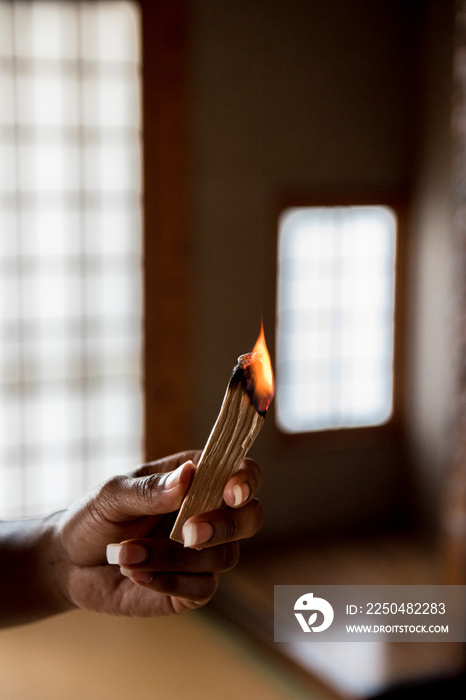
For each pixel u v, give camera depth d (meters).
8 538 0.90
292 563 4.31
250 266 4.37
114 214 4.21
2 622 0.88
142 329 4.25
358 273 4.93
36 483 4.28
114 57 4.10
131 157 4.20
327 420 4.93
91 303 4.24
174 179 4.12
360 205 4.63
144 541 0.71
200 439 4.35
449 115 4.45
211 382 4.34
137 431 4.44
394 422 4.87
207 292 4.28
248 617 3.59
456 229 3.42
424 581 4.09
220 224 4.27
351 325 4.96
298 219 4.68
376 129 4.61
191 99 4.11
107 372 4.33
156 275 4.22
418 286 4.76
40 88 3.99
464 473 3.47
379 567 4.27
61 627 3.52
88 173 4.12
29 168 4.02
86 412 4.31
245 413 0.58
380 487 4.86
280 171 4.37
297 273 4.73
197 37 4.08
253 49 4.21
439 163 4.55
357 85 4.52
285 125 4.35
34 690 2.97
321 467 4.70
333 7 4.40
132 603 0.84
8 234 4.05
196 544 0.63
